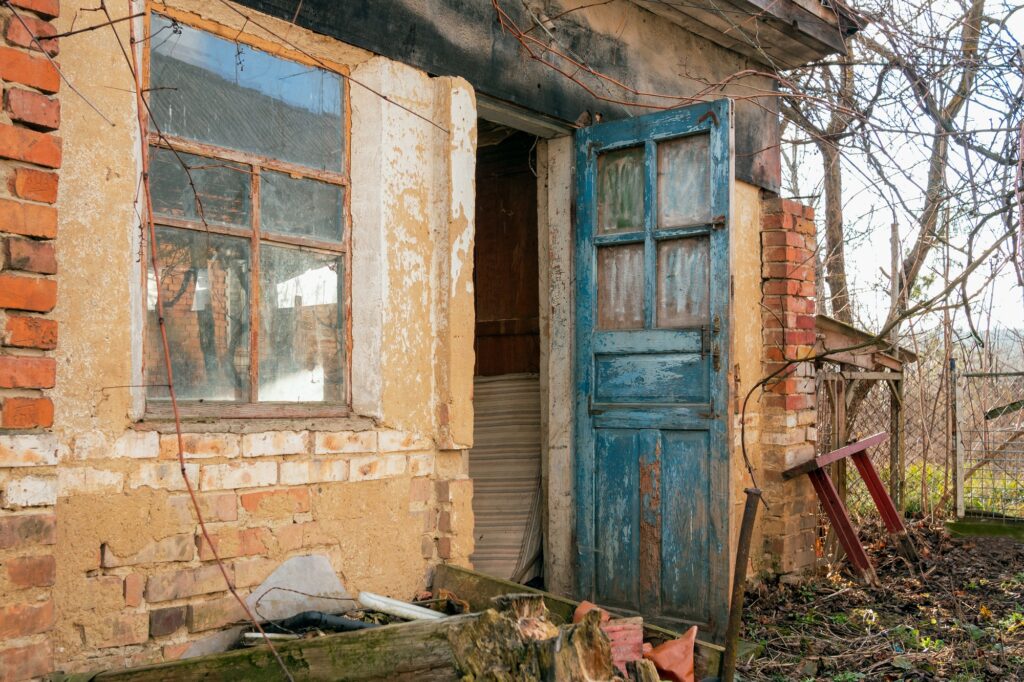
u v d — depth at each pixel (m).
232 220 3.37
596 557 4.63
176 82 3.19
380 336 3.73
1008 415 7.60
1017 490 7.45
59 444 2.71
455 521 3.91
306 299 3.62
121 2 2.92
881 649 4.46
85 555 2.76
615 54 5.11
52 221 2.58
